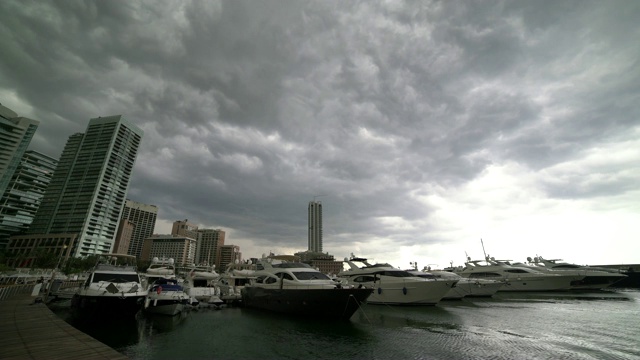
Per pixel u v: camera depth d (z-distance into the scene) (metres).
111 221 148.62
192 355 11.50
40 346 8.59
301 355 11.73
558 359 11.18
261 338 14.21
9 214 145.38
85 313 16.20
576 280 38.62
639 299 30.81
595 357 11.37
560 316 20.42
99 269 18.72
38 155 161.12
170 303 19.11
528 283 38.81
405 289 25.41
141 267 109.44
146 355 11.38
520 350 12.31
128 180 161.25
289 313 19.88
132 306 16.53
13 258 124.12
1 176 134.62
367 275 28.39
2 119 137.62
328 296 18.06
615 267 57.41
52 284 25.88
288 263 24.92
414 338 14.36
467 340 13.92
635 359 11.12
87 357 7.66
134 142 168.25
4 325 11.53
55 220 138.12
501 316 20.56
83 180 145.50
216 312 21.42
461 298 31.27
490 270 41.03
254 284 23.73
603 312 21.95
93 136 156.88
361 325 17.20
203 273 29.06
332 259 157.62
